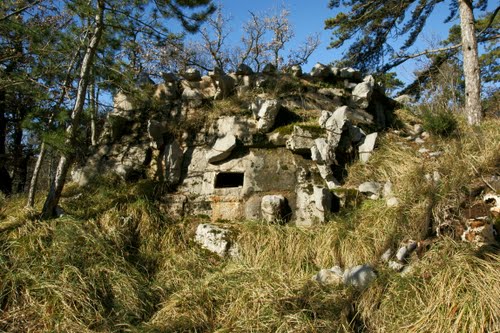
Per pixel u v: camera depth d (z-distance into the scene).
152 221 4.66
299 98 5.61
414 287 3.04
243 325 3.13
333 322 3.04
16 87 5.30
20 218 4.51
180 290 3.73
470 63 8.15
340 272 3.62
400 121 6.13
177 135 5.49
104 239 4.21
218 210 4.88
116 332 3.27
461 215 3.62
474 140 4.91
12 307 3.44
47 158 10.40
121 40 5.71
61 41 5.13
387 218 3.96
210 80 5.89
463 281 2.85
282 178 4.88
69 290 3.46
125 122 5.82
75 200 5.07
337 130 4.99
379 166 4.93
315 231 4.28
